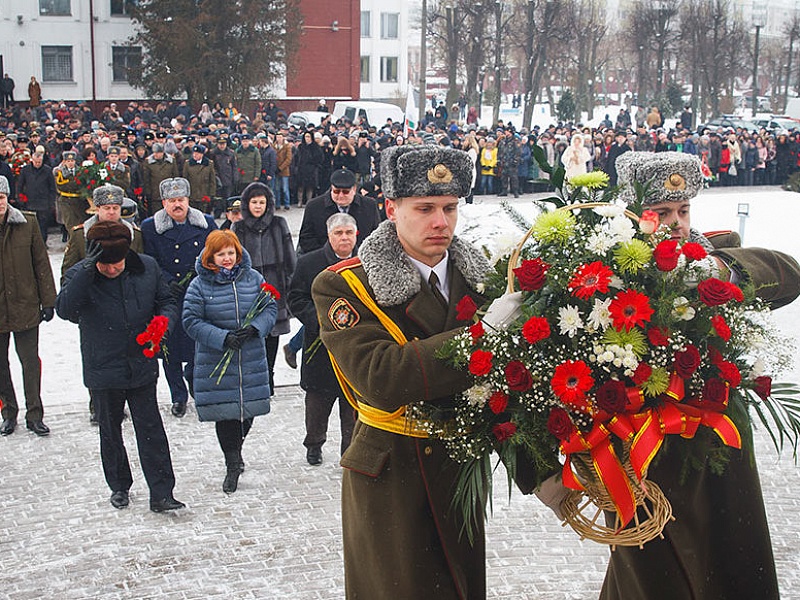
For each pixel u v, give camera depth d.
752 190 28.05
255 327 6.29
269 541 5.65
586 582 5.04
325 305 3.44
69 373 9.19
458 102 46.47
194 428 7.66
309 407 6.74
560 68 58.41
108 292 5.93
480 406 3.23
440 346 3.24
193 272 7.86
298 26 38.97
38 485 6.56
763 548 3.71
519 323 3.19
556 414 3.11
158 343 5.60
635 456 3.16
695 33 52.22
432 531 3.44
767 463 6.75
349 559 3.59
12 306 7.36
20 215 7.38
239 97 38.06
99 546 5.62
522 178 24.64
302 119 36.31
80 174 13.88
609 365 3.17
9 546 5.63
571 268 3.21
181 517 6.01
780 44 71.12
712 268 3.47
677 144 28.25
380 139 23.45
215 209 20.38
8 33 40.09
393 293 3.39
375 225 7.89
